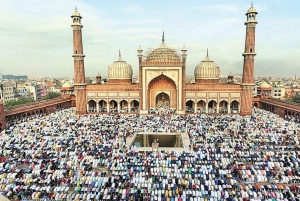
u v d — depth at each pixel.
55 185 12.10
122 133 21.02
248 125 23.17
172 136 21.83
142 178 12.31
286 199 10.66
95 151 16.02
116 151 16.09
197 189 11.53
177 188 11.59
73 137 19.08
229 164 13.89
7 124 24.62
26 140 18.14
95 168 14.06
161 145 19.58
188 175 12.61
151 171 13.05
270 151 16.11
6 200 6.05
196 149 16.78
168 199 10.63
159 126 24.11
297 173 12.86
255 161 14.48
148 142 20.30
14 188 11.52
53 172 13.04
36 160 14.61
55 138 18.70
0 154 15.62
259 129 21.64
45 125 23.53
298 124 23.59
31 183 12.09
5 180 12.30
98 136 19.50
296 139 18.56
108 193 11.28
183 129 23.02
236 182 12.27
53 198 11.05
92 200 10.85
